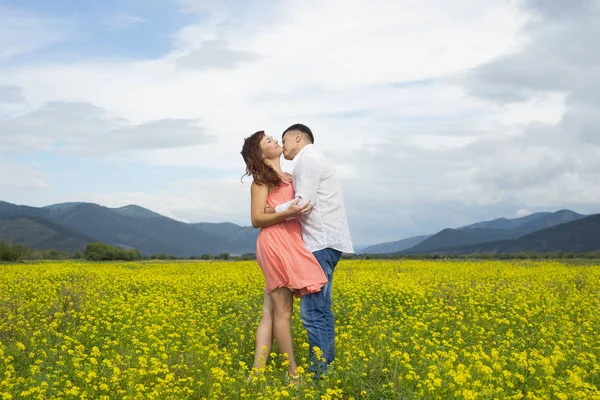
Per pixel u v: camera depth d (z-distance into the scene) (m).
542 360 5.55
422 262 27.17
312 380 5.72
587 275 17.38
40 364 6.40
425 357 6.15
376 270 20.47
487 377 5.36
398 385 5.56
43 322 8.80
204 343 7.50
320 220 6.13
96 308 9.40
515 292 12.84
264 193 6.26
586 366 6.26
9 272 17.67
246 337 7.98
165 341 7.09
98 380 5.84
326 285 6.18
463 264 24.28
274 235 6.15
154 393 5.23
